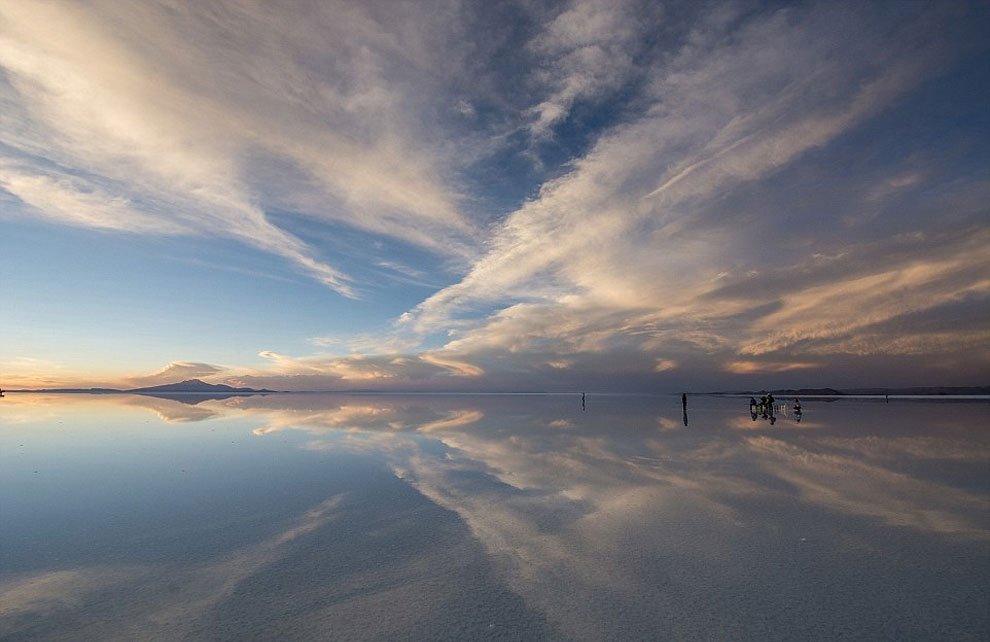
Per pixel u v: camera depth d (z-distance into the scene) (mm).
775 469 11984
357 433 21641
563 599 5012
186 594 5234
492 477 11312
